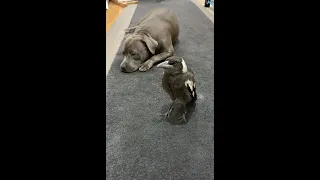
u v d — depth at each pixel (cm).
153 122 97
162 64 91
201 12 240
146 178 74
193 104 106
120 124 96
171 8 250
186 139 89
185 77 92
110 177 74
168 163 79
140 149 84
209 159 80
